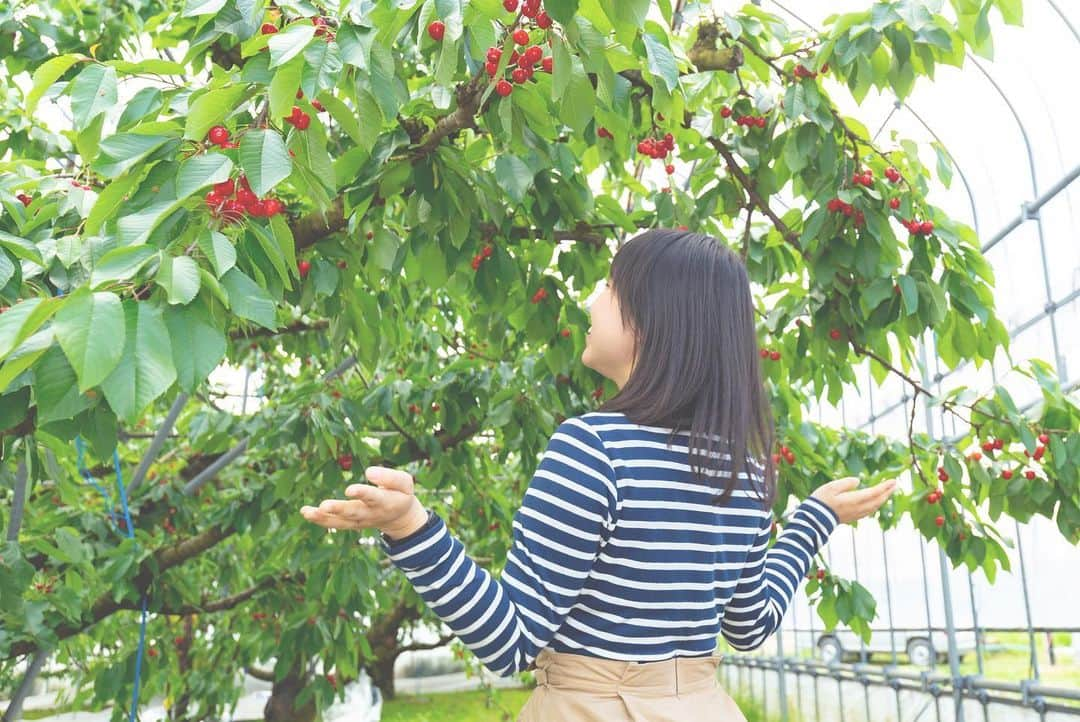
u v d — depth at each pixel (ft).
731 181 8.80
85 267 3.97
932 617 23.26
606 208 8.48
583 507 3.09
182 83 5.25
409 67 6.95
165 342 3.02
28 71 9.80
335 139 8.12
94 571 10.20
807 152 7.53
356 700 27.22
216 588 18.15
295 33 4.11
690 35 8.18
